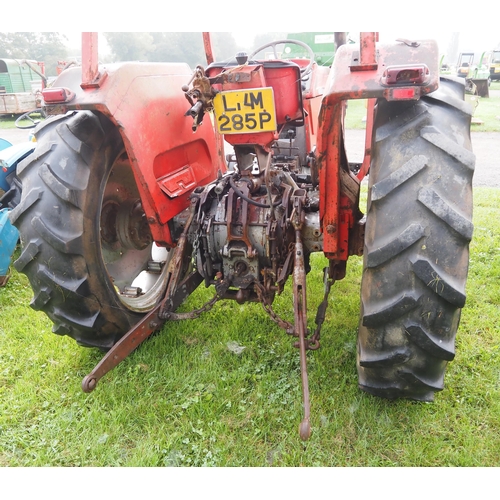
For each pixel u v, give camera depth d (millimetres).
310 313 3092
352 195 2182
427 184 1641
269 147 2289
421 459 1958
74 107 2029
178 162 2648
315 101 3660
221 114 2217
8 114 15797
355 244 2342
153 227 2469
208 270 2543
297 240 2262
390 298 1698
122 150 2412
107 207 2791
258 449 2057
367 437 2076
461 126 1767
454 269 1625
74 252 2139
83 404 2352
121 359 2264
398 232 1652
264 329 2934
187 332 2920
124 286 2893
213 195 2531
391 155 1712
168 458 2023
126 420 2229
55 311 2279
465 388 2318
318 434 2092
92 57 2021
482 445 2006
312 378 2443
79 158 2152
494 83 25297
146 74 2328
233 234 2373
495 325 2836
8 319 3252
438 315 1678
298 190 2432
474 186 6410
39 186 2129
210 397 2324
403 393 1985
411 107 1763
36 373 2592
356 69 1654
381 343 1791
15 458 2072
